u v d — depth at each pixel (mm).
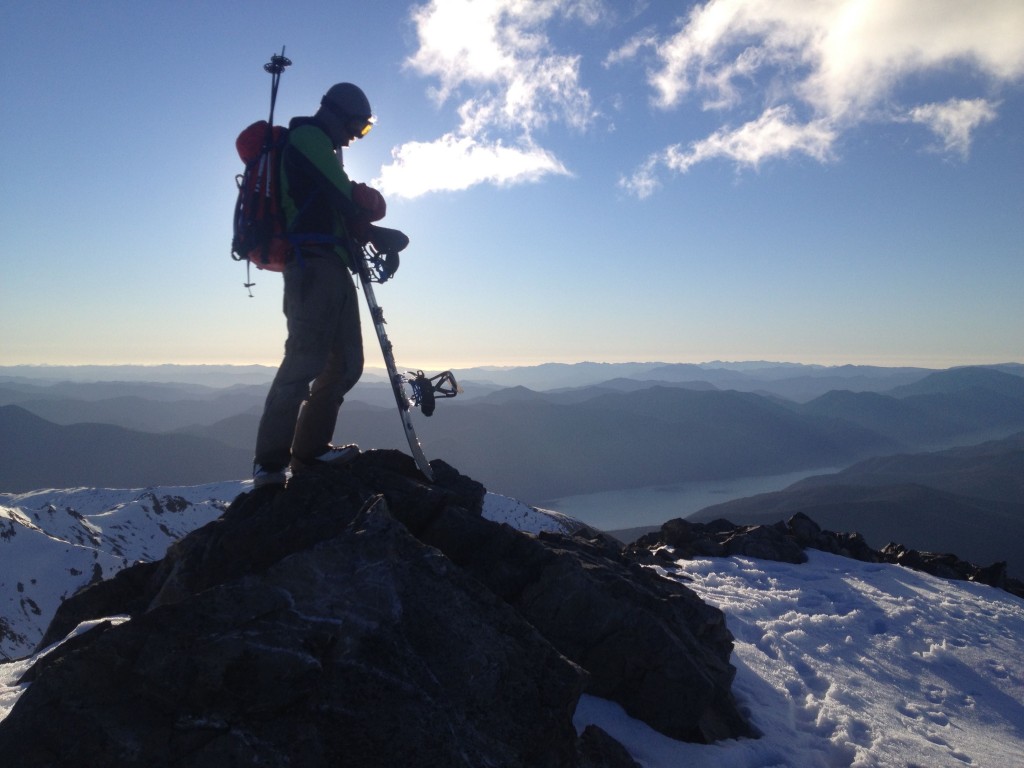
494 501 141125
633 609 5199
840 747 5625
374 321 5438
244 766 2889
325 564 3643
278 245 5016
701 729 5117
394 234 5383
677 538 13219
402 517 5359
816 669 7422
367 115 5336
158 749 2881
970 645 9062
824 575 11633
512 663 3625
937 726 6699
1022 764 6035
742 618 8695
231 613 3297
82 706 2951
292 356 5043
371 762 3090
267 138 5008
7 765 2803
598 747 4293
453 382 5867
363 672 3297
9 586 137125
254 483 5113
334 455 5672
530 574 5387
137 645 3119
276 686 3100
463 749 3225
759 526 13836
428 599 3686
